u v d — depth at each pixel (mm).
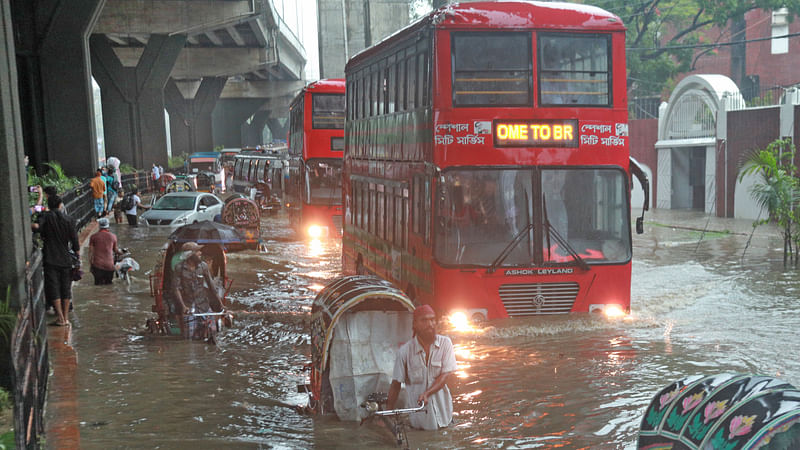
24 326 6457
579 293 11273
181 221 26953
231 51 69562
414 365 7145
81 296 14523
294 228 28672
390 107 13688
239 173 49688
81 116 32062
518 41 11070
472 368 9305
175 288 11328
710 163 32875
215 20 48312
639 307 12727
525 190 11094
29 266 8328
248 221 25781
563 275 11164
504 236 11078
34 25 31500
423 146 11422
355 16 41000
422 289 11500
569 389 8383
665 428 4430
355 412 7480
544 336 10758
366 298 7445
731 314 12273
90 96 32594
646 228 26922
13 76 9227
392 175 13500
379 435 7031
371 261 15500
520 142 11062
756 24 54188
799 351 9867
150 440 6918
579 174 11227
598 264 11219
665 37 57344
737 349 9992
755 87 51188
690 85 34062
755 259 18781
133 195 27750
